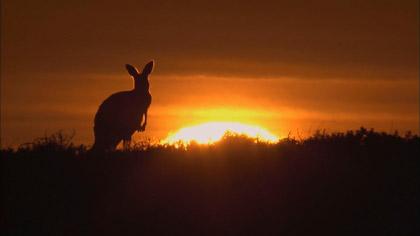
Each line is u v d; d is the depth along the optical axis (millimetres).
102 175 77688
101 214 73875
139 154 81500
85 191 75938
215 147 82625
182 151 82250
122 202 74938
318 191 76375
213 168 78625
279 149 82250
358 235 72125
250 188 76312
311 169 79000
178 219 73312
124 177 77562
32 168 78250
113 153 82875
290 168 78875
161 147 83438
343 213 74375
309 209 74625
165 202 74875
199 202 74875
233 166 78812
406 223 73188
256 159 80062
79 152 82938
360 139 85812
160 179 77125
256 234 72250
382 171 79500
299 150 82188
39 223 73000
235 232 72312
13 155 81062
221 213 73938
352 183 77500
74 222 73000
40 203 74750
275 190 76312
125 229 72250
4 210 74125
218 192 75812
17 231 72375
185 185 76562
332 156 81500
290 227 72875
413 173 79250
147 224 72750
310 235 72250
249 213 74062
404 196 76188
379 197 76000
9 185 76312
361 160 81125
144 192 75875
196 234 72000
